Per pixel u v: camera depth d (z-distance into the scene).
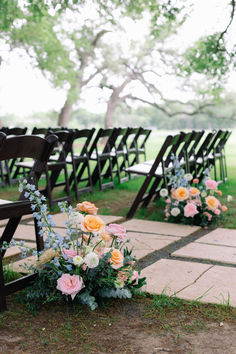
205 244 3.68
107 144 7.01
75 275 2.28
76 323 2.17
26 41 21.47
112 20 14.02
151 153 15.40
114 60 32.91
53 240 2.35
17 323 2.16
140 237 3.94
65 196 6.06
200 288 2.61
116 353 1.88
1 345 1.94
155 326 2.14
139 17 14.34
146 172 5.21
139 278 2.73
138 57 32.94
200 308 2.33
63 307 2.36
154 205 5.58
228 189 6.82
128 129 7.71
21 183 2.41
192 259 3.28
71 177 6.56
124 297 2.37
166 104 36.22
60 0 11.93
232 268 3.01
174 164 4.76
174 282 2.72
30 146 2.41
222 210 4.84
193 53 12.82
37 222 2.54
